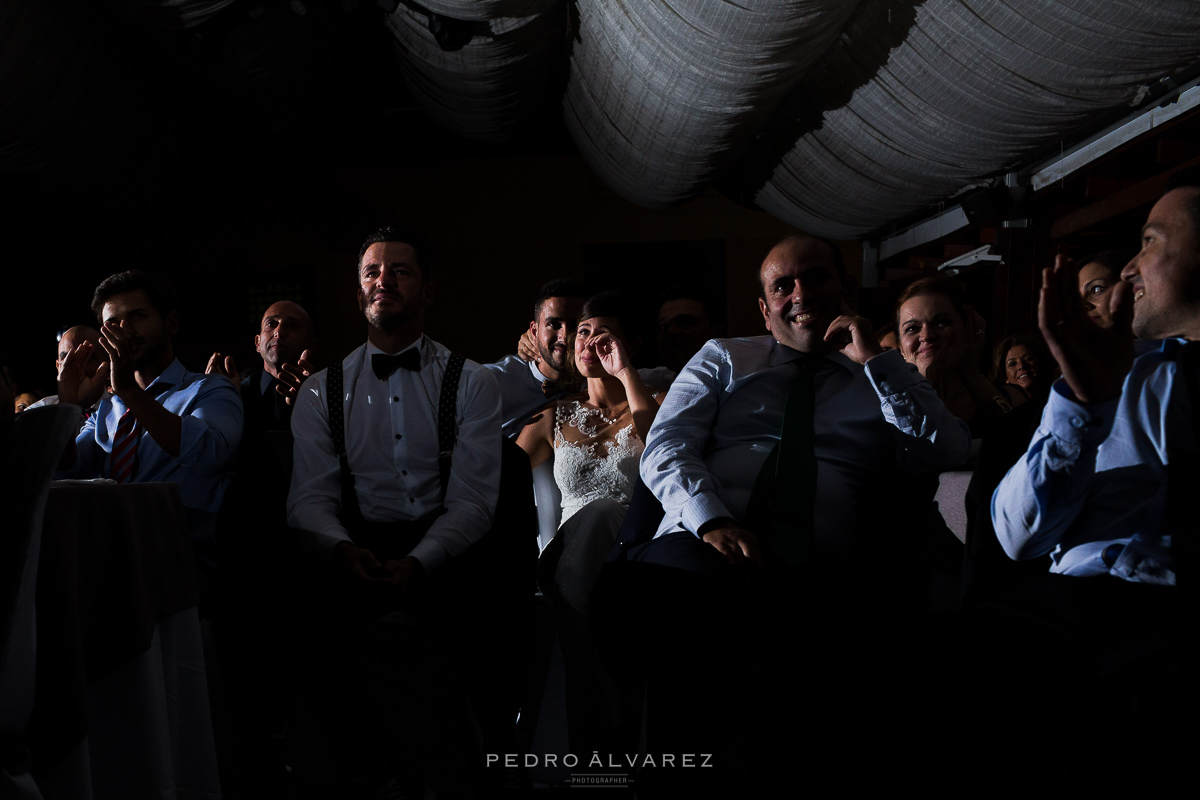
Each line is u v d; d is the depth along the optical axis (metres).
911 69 4.24
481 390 2.33
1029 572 1.33
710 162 5.52
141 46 6.48
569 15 5.09
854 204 5.80
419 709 2.18
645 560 1.69
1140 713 1.09
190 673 1.79
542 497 2.70
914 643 1.23
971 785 1.14
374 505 2.24
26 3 5.39
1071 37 3.54
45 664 1.37
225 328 9.71
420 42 5.65
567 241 10.34
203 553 2.44
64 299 9.35
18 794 1.21
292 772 2.21
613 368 2.50
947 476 2.07
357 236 9.82
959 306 2.60
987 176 4.97
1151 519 1.21
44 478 1.26
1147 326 1.28
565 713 2.37
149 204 8.30
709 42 4.01
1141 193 4.23
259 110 7.00
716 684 1.52
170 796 1.61
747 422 1.86
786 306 1.88
